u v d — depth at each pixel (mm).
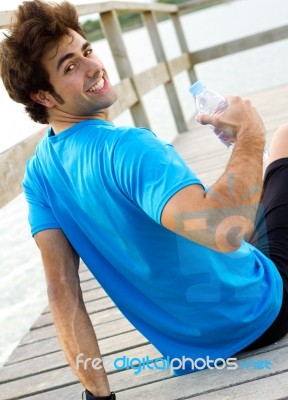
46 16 1588
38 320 2750
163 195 1432
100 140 1554
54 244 1744
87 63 1612
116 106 4602
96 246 1687
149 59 15461
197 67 12859
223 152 4957
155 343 1789
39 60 1593
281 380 1722
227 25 18453
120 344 2250
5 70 1643
